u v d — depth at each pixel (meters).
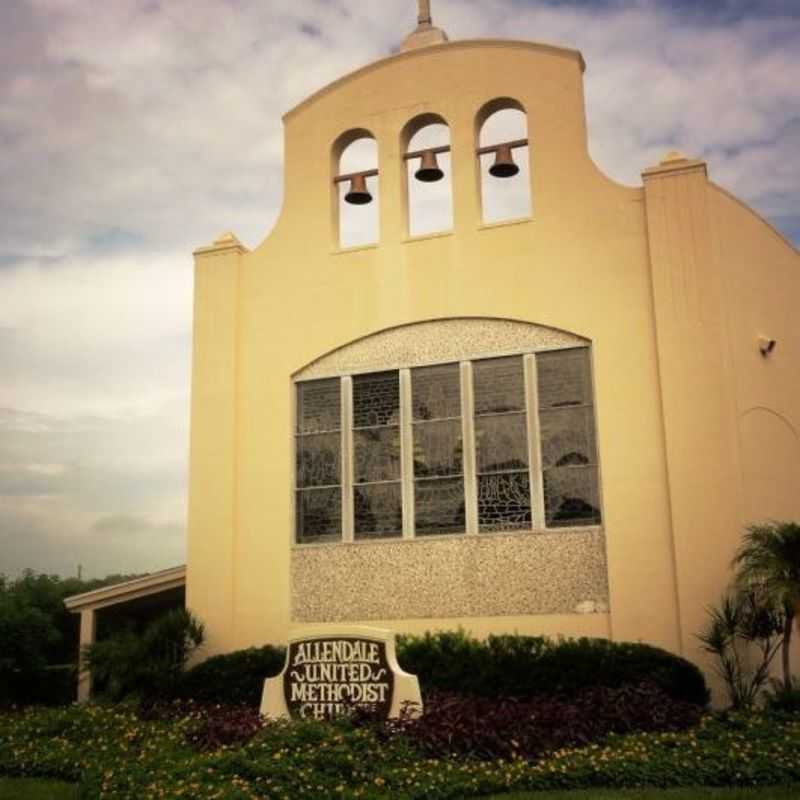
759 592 13.27
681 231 15.20
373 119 17.56
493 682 14.05
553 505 15.28
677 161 15.43
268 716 13.05
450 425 16.09
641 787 9.95
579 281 15.70
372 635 12.69
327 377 17.05
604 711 12.22
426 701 13.19
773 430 16.25
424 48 17.41
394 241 16.98
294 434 17.08
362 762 10.45
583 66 16.61
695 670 13.61
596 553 14.88
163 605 19.59
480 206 16.75
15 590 27.23
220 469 17.28
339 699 12.68
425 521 15.95
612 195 15.78
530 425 15.59
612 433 15.05
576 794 9.72
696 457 14.48
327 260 17.39
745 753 10.41
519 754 10.96
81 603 18.08
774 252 17.64
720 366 14.62
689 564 14.23
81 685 17.72
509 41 16.88
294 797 9.45
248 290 17.86
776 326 17.19
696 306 14.91
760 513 15.07
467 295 16.33
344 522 16.42
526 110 16.58
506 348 15.97
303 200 17.81
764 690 13.77
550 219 16.06
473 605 15.39
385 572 15.99
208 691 15.55
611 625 14.56
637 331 15.22
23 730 13.98
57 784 11.45
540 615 15.01
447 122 17.08
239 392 17.53
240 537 17.00
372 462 16.47
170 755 11.57
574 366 15.58
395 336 16.72
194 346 17.92
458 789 9.89
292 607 16.47
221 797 9.21
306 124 18.09
